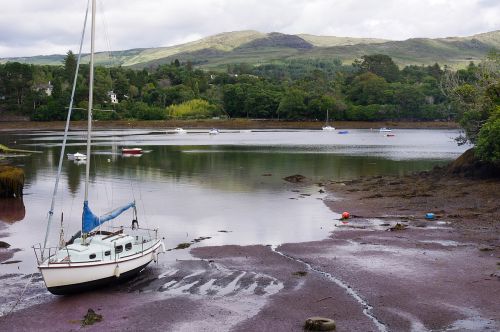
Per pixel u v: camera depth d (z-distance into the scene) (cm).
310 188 5762
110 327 2189
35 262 3064
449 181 5616
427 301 2400
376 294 2498
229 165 7906
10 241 3566
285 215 4331
